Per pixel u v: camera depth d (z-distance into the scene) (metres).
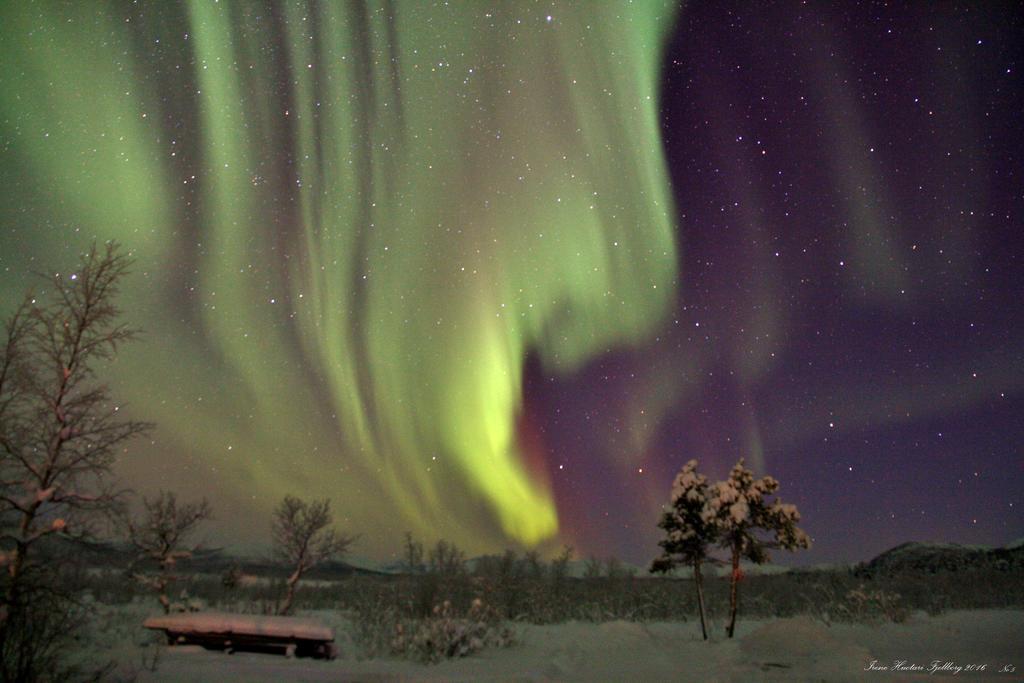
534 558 30.91
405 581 24.98
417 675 10.76
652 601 25.70
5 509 8.69
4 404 9.25
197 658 11.62
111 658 10.54
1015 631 16.11
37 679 8.03
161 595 18.44
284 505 23.06
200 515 19.42
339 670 11.09
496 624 18.16
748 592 28.45
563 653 13.45
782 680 9.15
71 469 9.30
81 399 9.59
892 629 17.00
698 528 17.62
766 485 17.64
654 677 10.13
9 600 8.04
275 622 13.13
